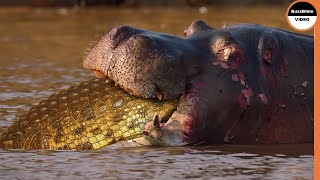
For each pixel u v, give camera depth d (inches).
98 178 770.8
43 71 1611.7
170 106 900.0
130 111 887.1
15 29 2655.0
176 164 827.4
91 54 893.8
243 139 928.3
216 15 3095.5
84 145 895.7
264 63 936.3
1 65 1721.2
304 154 884.6
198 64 905.5
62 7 3836.1
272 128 938.1
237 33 944.9
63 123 899.4
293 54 955.3
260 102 927.0
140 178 769.6
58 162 837.8
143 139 900.6
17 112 1137.4
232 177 772.6
